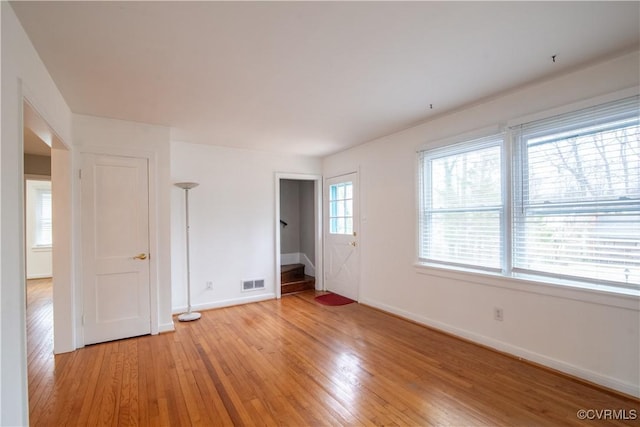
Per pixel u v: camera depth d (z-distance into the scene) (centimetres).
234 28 177
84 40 185
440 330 345
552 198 254
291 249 666
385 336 334
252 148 476
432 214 358
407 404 212
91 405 213
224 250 457
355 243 478
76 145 310
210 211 448
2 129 139
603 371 224
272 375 253
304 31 181
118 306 329
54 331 296
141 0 151
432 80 249
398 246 400
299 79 244
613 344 220
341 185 513
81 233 312
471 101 294
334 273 531
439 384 236
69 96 269
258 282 485
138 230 340
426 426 190
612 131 221
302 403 214
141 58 208
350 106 303
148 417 200
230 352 298
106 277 323
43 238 685
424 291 365
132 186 338
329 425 192
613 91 218
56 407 211
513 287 277
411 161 378
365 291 459
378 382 240
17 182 154
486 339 300
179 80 242
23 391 157
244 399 220
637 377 210
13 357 147
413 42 194
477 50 205
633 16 170
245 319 396
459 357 281
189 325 375
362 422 194
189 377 251
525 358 269
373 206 440
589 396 216
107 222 325
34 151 483
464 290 320
